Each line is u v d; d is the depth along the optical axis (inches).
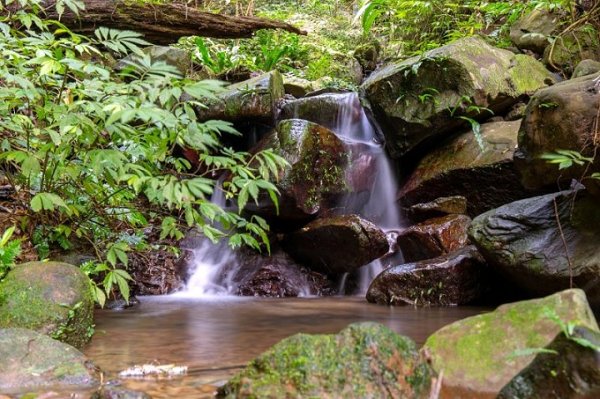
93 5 246.5
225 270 222.5
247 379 74.2
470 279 183.6
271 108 248.5
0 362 90.5
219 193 241.0
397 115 229.0
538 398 69.2
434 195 223.6
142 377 95.0
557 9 262.5
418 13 350.6
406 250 210.4
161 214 219.1
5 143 155.1
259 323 150.7
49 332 112.4
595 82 138.0
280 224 228.4
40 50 136.0
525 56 243.1
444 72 220.2
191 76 285.7
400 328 142.5
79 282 123.3
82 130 144.1
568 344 69.9
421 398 74.9
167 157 200.7
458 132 228.1
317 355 72.9
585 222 153.8
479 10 330.6
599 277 141.0
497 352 82.8
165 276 213.8
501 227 167.2
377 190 247.1
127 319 156.5
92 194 173.6
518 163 153.6
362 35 437.7
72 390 86.4
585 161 136.3
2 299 114.4
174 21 265.0
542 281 155.2
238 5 443.8
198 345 121.7
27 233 182.7
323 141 228.2
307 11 492.7
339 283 222.4
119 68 261.1
